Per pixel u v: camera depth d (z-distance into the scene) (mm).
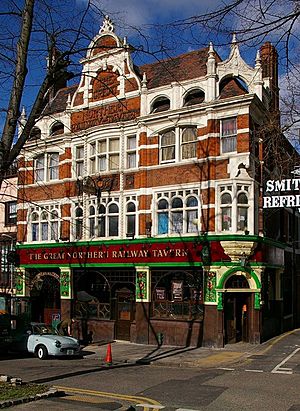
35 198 30375
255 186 23672
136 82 26703
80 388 13992
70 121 29125
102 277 27453
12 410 9898
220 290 22906
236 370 17375
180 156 24875
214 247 23203
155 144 25641
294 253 30859
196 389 13906
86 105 28422
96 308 27359
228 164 23453
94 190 27094
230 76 24828
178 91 25172
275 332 27016
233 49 24625
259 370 17219
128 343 25219
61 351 20625
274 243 25875
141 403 12141
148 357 20750
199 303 23812
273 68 27297
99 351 22953
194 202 24297
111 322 26438
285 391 13547
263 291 24531
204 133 24156
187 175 24438
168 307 24641
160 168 25344
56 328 25672
